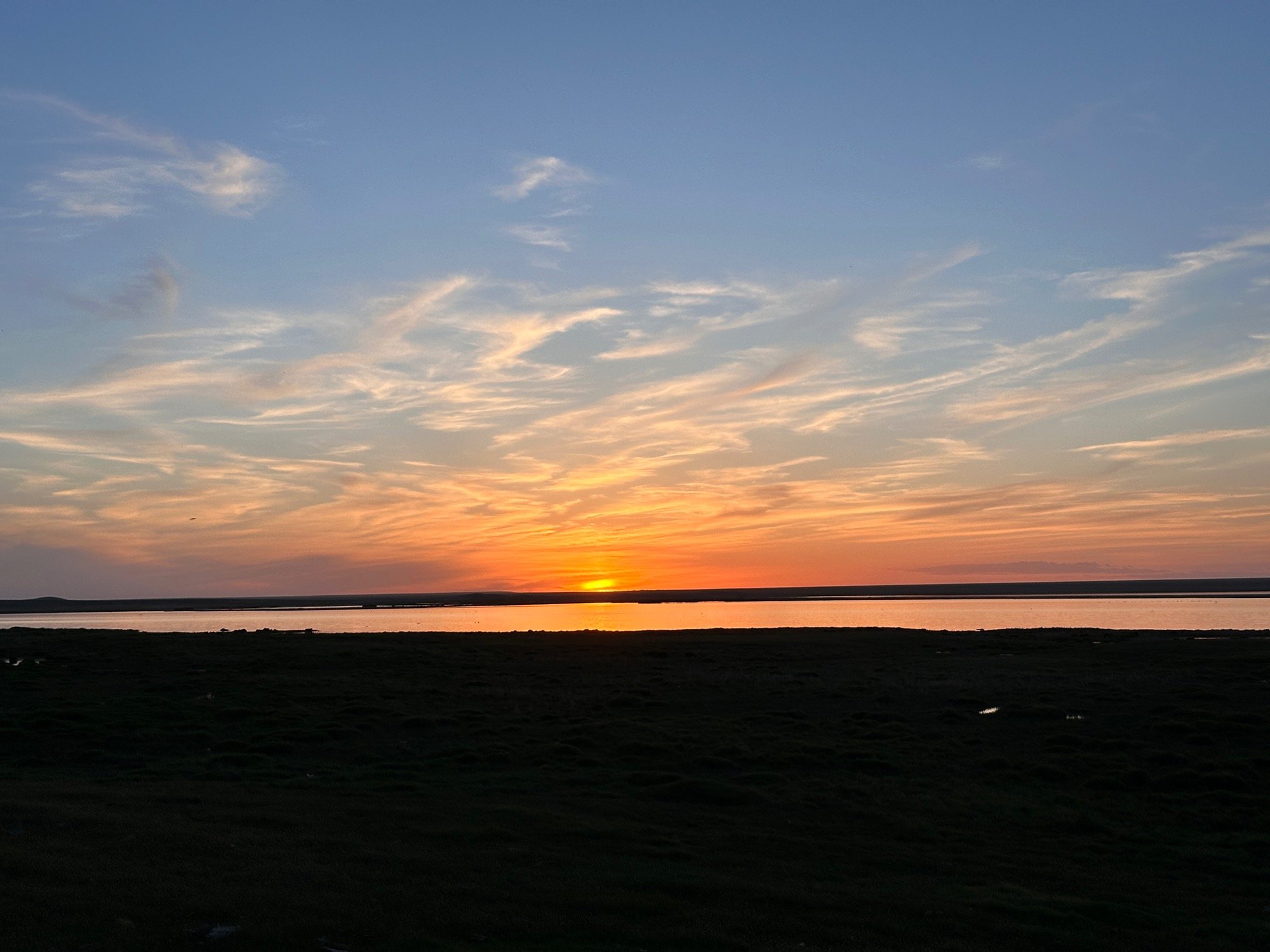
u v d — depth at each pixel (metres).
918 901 17.48
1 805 21.80
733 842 21.47
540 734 35.41
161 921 14.25
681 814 24.09
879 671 52.19
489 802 24.73
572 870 18.27
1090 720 36.91
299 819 21.84
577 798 25.67
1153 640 67.38
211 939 13.62
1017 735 34.91
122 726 36.25
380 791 26.34
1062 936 15.88
